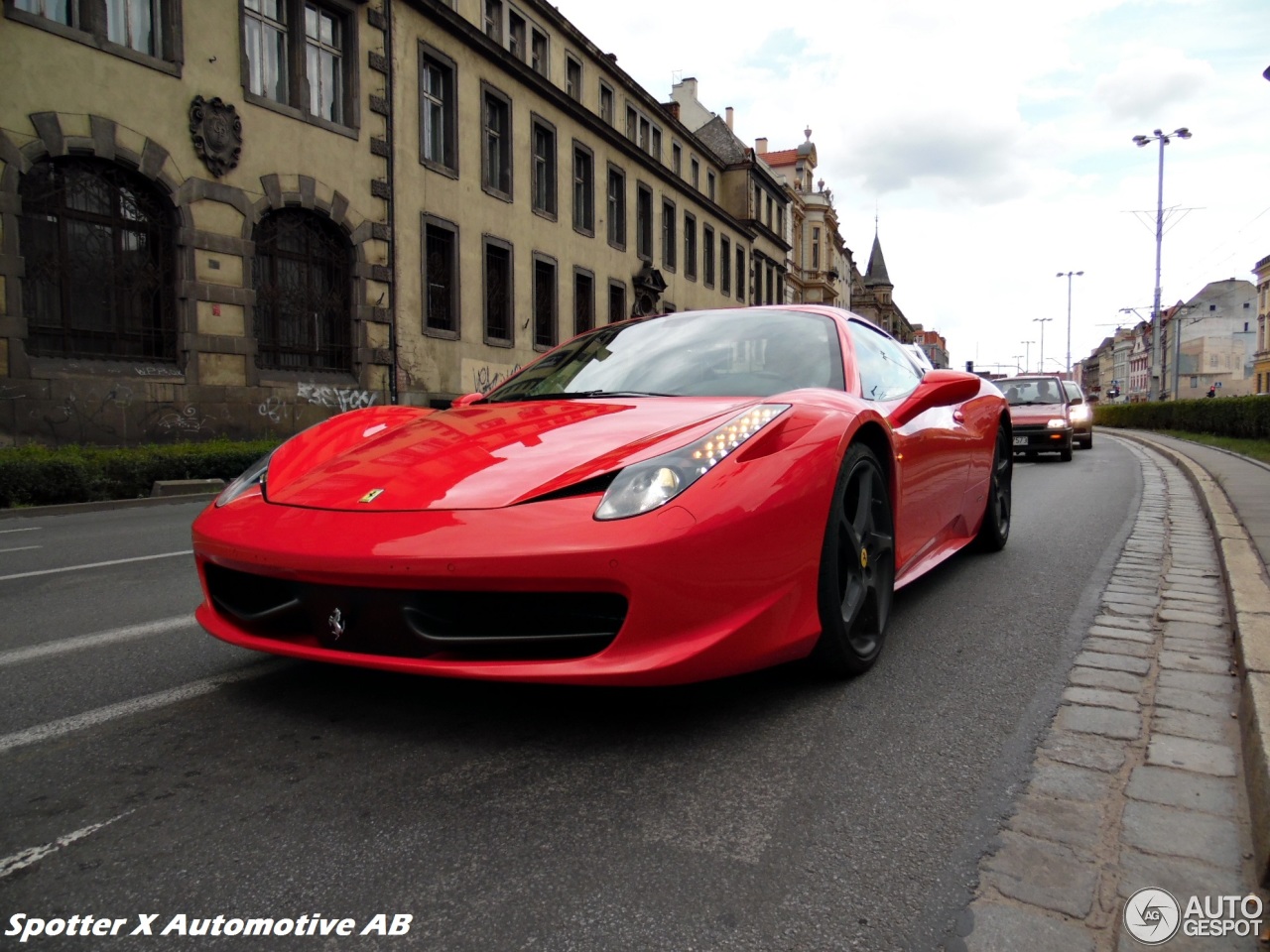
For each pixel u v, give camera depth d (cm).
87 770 209
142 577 489
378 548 212
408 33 1775
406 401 1775
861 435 288
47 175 1182
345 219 1625
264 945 142
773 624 227
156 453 1138
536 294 2291
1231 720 235
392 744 223
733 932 145
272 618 237
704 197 3394
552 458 237
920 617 353
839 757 214
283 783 200
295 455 288
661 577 204
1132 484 930
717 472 222
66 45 1177
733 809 188
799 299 5584
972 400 452
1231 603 336
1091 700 252
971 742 223
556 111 2336
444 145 1930
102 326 1254
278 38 1516
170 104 1308
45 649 321
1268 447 1506
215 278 1377
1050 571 446
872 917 149
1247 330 9100
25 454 1020
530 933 145
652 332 371
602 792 195
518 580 202
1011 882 160
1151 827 179
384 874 163
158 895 156
